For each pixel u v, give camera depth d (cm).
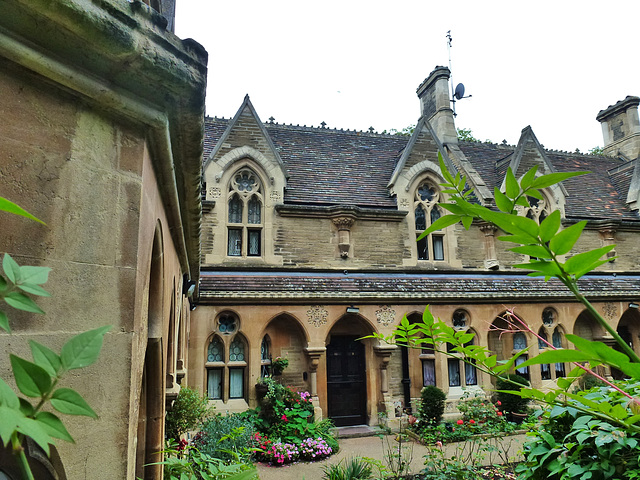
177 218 386
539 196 127
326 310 1115
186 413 710
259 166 1205
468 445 956
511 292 1245
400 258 1259
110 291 178
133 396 185
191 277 815
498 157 1695
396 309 1161
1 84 156
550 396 186
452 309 1199
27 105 162
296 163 1362
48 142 166
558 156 1825
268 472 812
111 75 178
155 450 308
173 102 202
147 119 197
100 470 164
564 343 1287
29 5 144
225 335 1064
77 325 164
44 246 159
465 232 1336
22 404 80
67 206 168
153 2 443
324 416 1102
